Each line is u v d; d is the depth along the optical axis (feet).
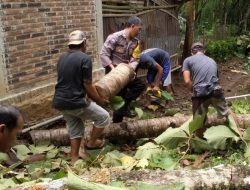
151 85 25.58
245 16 58.18
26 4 21.11
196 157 17.08
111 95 18.66
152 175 12.42
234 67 43.14
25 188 11.71
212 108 20.90
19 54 20.94
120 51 20.84
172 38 38.96
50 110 23.38
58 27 23.70
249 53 47.65
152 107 25.63
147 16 34.27
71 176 10.04
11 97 20.40
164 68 26.32
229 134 17.58
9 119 7.52
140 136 20.35
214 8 59.26
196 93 18.03
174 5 38.68
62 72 16.75
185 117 20.83
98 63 27.71
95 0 26.76
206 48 48.19
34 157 18.08
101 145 18.76
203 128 18.74
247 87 32.94
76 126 17.48
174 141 17.90
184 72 18.42
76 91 16.67
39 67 22.47
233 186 12.16
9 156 17.52
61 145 20.03
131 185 11.84
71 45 16.85
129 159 16.51
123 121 21.61
